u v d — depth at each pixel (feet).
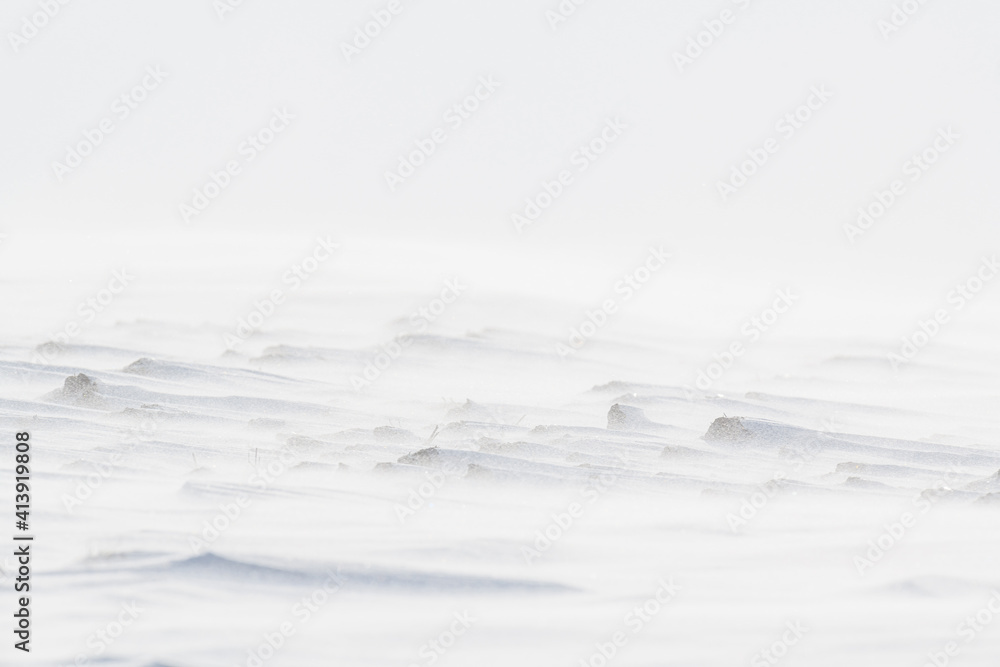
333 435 126.93
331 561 53.01
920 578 53.62
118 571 50.11
